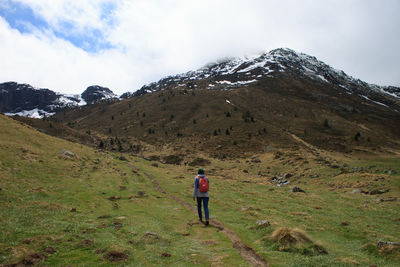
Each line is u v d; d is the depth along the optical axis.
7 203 13.67
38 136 48.84
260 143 126.44
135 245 9.33
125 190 26.89
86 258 7.52
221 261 7.89
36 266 6.66
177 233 11.72
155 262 7.63
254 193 28.41
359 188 33.12
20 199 15.12
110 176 33.78
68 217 13.07
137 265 7.24
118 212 16.31
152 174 46.09
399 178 33.88
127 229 11.57
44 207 14.25
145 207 19.27
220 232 12.12
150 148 140.12
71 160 38.53
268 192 30.12
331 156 97.06
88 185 25.66
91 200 19.45
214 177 50.31
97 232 10.63
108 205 18.70
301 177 51.28
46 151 39.62
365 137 155.12
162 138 161.62
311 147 118.00
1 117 51.44
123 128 198.12
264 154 99.69
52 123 145.25
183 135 162.25
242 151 116.06
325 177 46.28
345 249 10.37
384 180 34.47
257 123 165.12
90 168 36.28
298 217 16.61
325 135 153.12
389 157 103.81
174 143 147.12
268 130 149.50
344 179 40.41
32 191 18.03
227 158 103.94
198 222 14.26
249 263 7.90
